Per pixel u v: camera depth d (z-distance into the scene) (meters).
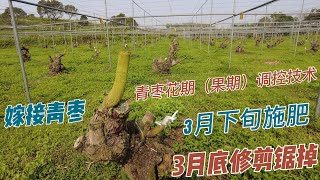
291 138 6.60
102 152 3.55
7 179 5.09
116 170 5.28
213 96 10.42
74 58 22.19
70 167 5.45
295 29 33.88
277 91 11.27
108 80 13.36
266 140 6.33
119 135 3.62
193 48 32.97
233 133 6.91
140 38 53.38
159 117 7.71
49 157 5.72
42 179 5.07
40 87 11.88
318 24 25.89
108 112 3.45
